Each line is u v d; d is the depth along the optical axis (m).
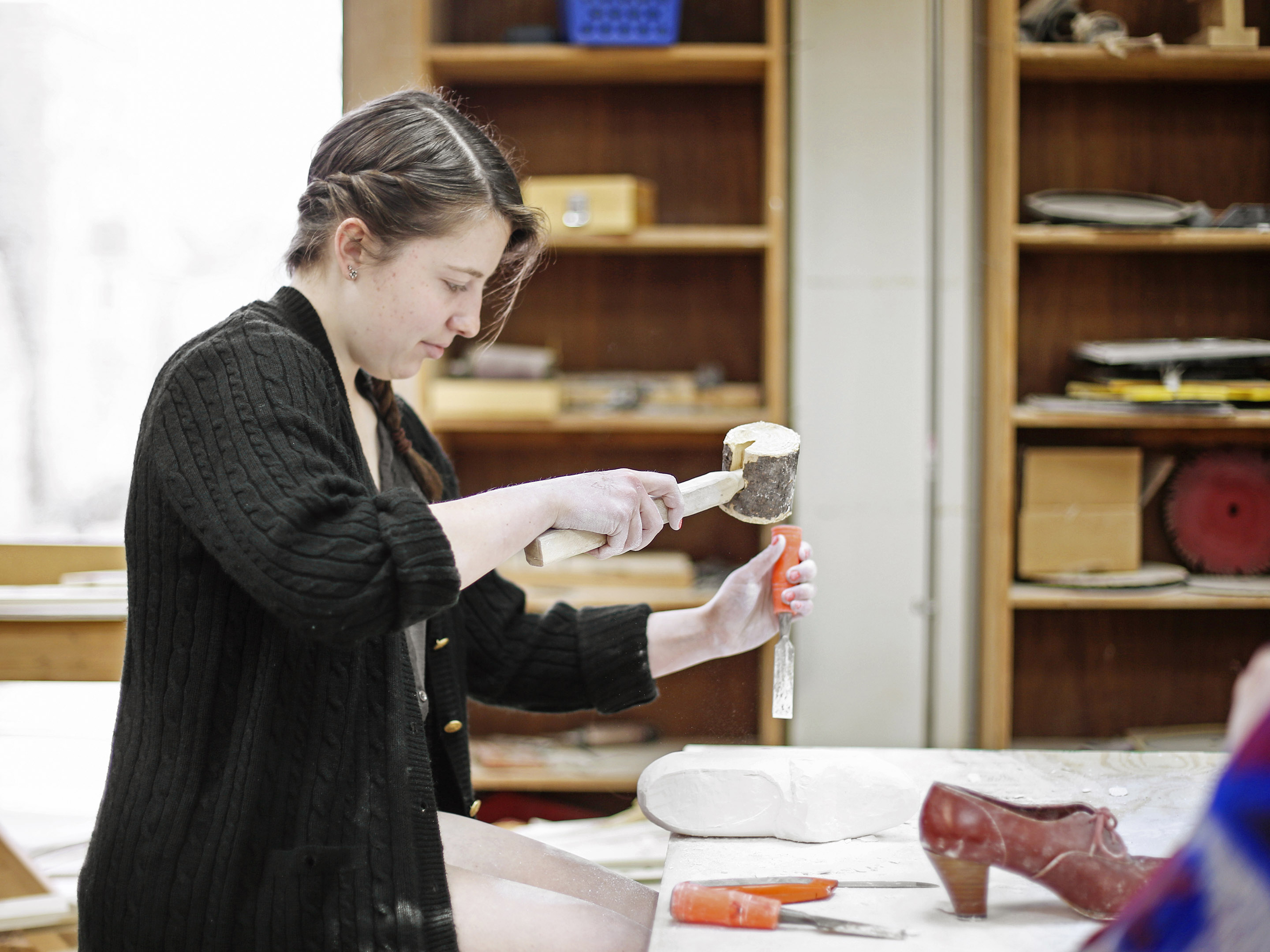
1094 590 2.62
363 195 1.07
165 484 0.97
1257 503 2.81
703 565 2.86
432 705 1.29
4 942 1.55
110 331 3.50
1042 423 2.60
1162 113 2.83
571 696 1.40
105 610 1.81
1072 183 2.85
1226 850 0.59
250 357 1.02
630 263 2.89
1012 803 0.97
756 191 2.86
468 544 1.00
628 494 1.13
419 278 1.10
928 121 2.82
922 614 2.89
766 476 1.24
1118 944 0.64
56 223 3.40
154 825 1.00
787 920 0.92
